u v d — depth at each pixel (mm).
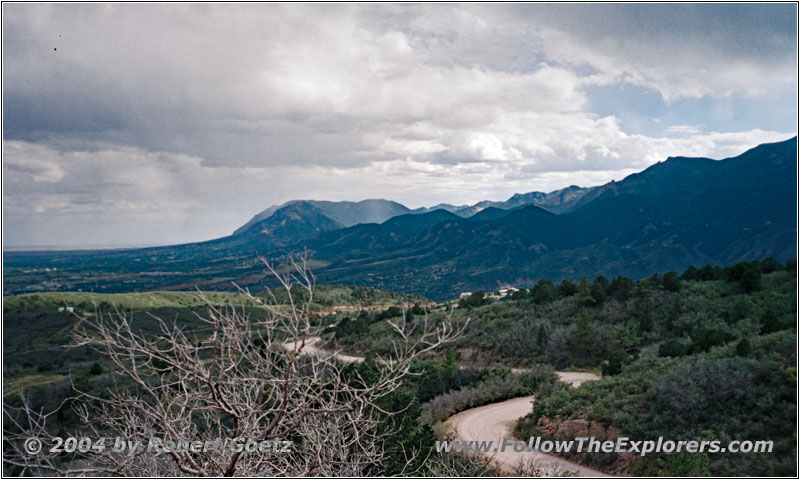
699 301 47281
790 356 20328
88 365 47812
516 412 29172
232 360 5051
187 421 5684
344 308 146500
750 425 16469
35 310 93188
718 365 20219
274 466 5922
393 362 5551
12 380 41562
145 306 116625
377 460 7164
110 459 5574
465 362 46594
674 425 18406
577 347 42531
